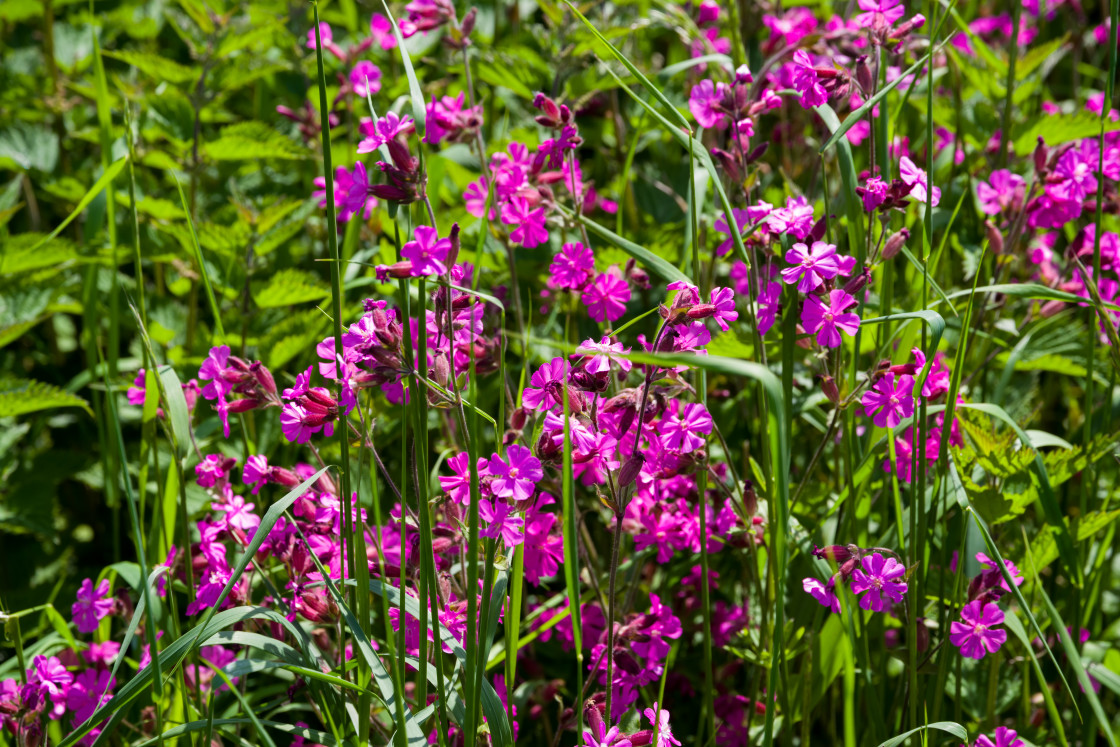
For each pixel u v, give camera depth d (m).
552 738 1.75
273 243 1.89
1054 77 2.77
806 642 1.66
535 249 1.89
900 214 1.73
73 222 2.20
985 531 1.60
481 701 1.55
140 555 1.58
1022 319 1.87
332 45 1.99
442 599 1.60
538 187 1.71
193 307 1.95
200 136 1.96
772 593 1.67
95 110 2.32
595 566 1.73
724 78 1.86
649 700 1.70
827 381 1.62
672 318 1.56
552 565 1.65
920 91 1.92
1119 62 2.06
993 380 1.84
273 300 1.86
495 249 1.87
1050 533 1.69
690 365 1.48
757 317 1.64
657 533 1.68
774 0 1.97
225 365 1.62
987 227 1.75
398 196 1.55
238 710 1.71
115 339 1.78
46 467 1.89
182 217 1.92
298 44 2.15
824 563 1.61
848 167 1.64
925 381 1.61
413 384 1.54
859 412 1.73
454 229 1.53
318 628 1.66
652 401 1.58
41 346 2.08
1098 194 1.68
